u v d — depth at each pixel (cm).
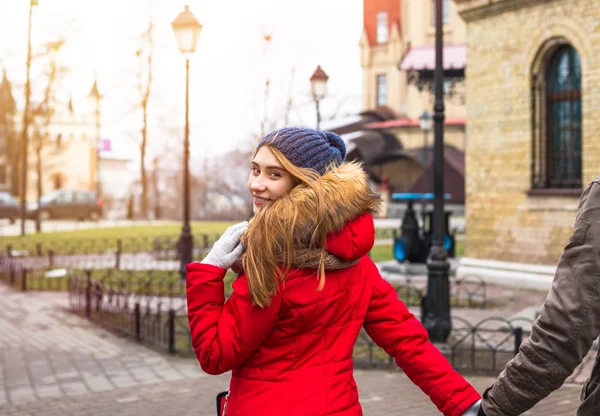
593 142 1214
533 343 179
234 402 207
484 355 751
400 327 220
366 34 4566
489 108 1429
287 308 200
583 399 198
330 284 204
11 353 766
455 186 3525
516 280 1341
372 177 3903
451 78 2848
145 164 4341
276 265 196
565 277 178
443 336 761
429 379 218
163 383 638
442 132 774
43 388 618
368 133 3888
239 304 200
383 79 4528
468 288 1313
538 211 1325
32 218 3828
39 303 1153
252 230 199
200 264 208
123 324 925
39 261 1845
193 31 1289
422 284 1341
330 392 203
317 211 195
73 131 5588
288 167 204
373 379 646
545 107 1342
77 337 866
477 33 1453
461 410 211
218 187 4519
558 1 1277
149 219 3938
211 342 204
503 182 1400
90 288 1048
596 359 194
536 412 530
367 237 204
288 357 203
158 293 1198
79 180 5625
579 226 178
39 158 2972
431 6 4344
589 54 1220
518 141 1370
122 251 2139
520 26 1359
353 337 212
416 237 1555
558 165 1334
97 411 546
